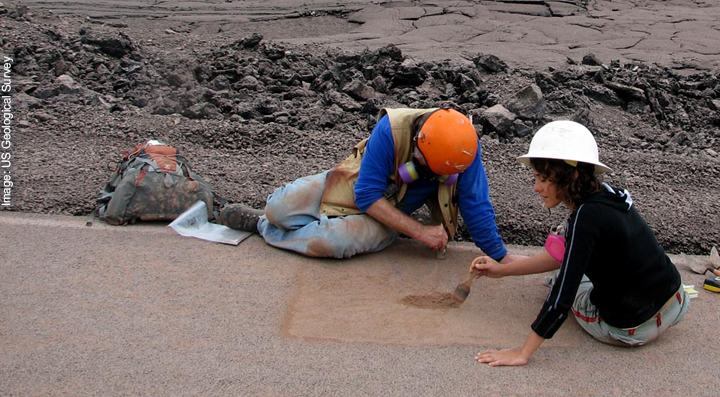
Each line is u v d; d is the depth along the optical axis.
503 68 7.46
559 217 4.38
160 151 4.30
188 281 3.51
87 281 3.46
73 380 2.72
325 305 3.36
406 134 3.50
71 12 11.23
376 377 2.83
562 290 2.76
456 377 2.85
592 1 13.34
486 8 12.42
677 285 2.99
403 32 10.73
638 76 7.54
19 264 3.57
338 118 5.99
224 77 6.68
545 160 2.80
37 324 3.07
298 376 2.81
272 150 5.36
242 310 3.28
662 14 12.60
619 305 2.94
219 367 2.85
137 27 10.38
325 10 12.02
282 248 3.87
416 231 3.65
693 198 4.84
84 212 4.26
